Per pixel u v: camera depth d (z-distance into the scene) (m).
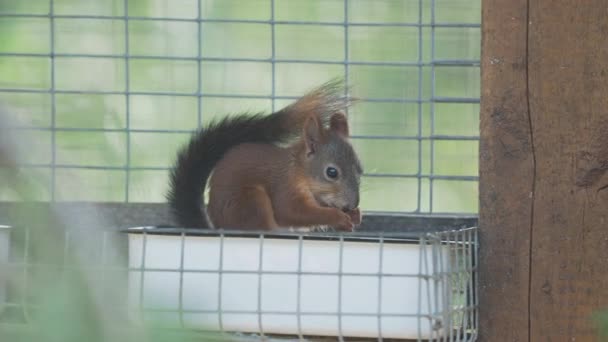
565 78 7.06
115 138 10.11
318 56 13.10
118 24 12.27
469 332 7.11
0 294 6.41
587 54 7.04
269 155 9.70
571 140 7.04
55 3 9.62
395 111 12.51
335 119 10.31
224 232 6.70
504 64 7.16
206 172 9.16
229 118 9.60
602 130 6.99
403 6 12.88
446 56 12.63
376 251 6.67
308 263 6.72
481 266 7.18
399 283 6.65
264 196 9.62
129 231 6.84
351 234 6.62
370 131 12.49
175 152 11.36
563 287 7.04
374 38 12.88
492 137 7.18
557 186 7.05
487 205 7.19
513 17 7.14
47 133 9.12
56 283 3.19
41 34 11.46
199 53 9.71
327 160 9.81
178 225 8.99
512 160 7.14
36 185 3.28
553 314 7.05
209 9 12.55
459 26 9.51
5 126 3.19
